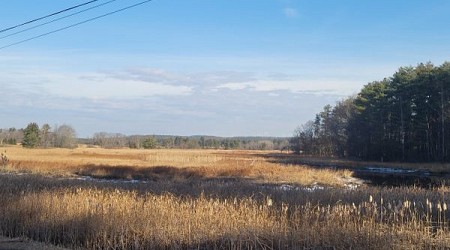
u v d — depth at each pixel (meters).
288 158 83.38
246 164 53.72
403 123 77.75
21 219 15.30
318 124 109.19
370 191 20.62
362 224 13.14
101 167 45.88
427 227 12.81
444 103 72.06
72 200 16.08
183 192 19.95
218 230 13.53
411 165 66.62
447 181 42.12
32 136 110.94
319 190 20.75
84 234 14.41
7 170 42.34
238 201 17.27
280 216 14.69
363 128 85.44
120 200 16.11
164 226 13.84
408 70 82.25
